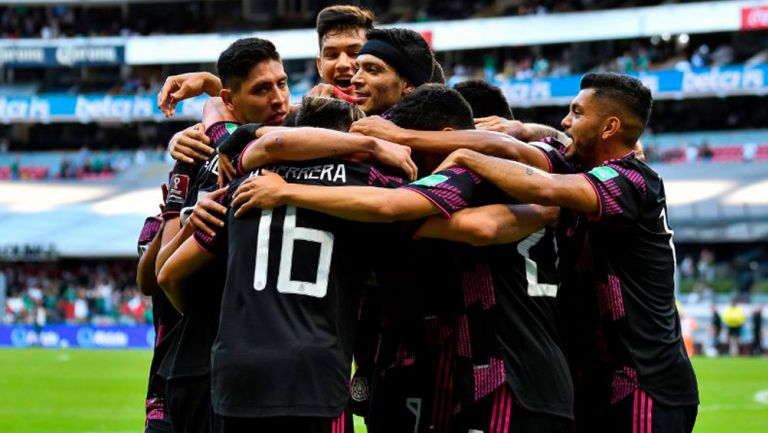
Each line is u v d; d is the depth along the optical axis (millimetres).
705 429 32062
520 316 11695
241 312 10875
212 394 11039
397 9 121438
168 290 11953
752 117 106312
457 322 11766
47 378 52438
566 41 104000
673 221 94625
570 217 12273
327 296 10875
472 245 11633
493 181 11359
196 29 127438
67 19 131125
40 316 89312
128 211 106688
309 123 11695
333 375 10750
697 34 112000
